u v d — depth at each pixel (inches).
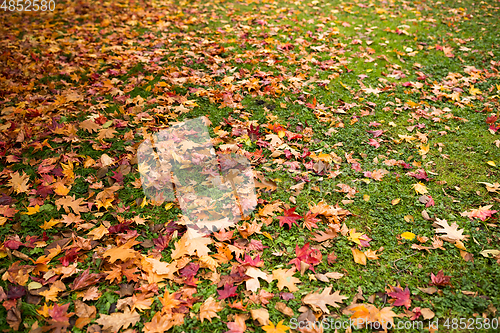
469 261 109.0
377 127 166.1
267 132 159.9
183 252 109.2
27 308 96.5
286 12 287.4
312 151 152.4
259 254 112.4
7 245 111.0
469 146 154.4
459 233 116.2
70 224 122.0
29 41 240.7
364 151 152.9
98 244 114.0
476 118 169.6
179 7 299.9
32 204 127.2
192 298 98.9
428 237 117.6
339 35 248.8
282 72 205.5
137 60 218.4
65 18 283.3
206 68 211.3
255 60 214.7
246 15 283.3
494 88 188.7
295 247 114.2
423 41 238.4
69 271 104.5
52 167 140.6
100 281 104.3
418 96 186.9
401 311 97.3
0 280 103.4
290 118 171.9
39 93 187.5
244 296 100.8
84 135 160.4
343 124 167.3
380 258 111.4
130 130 160.9
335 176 139.2
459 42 233.6
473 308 97.0
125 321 93.4
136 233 115.9
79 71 209.8
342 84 193.3
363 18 273.9
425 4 293.4
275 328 90.5
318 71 208.5
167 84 194.5
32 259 106.7
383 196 132.4
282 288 102.0
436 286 102.9
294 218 119.2
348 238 115.8
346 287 103.5
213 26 266.5
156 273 104.0
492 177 138.6
